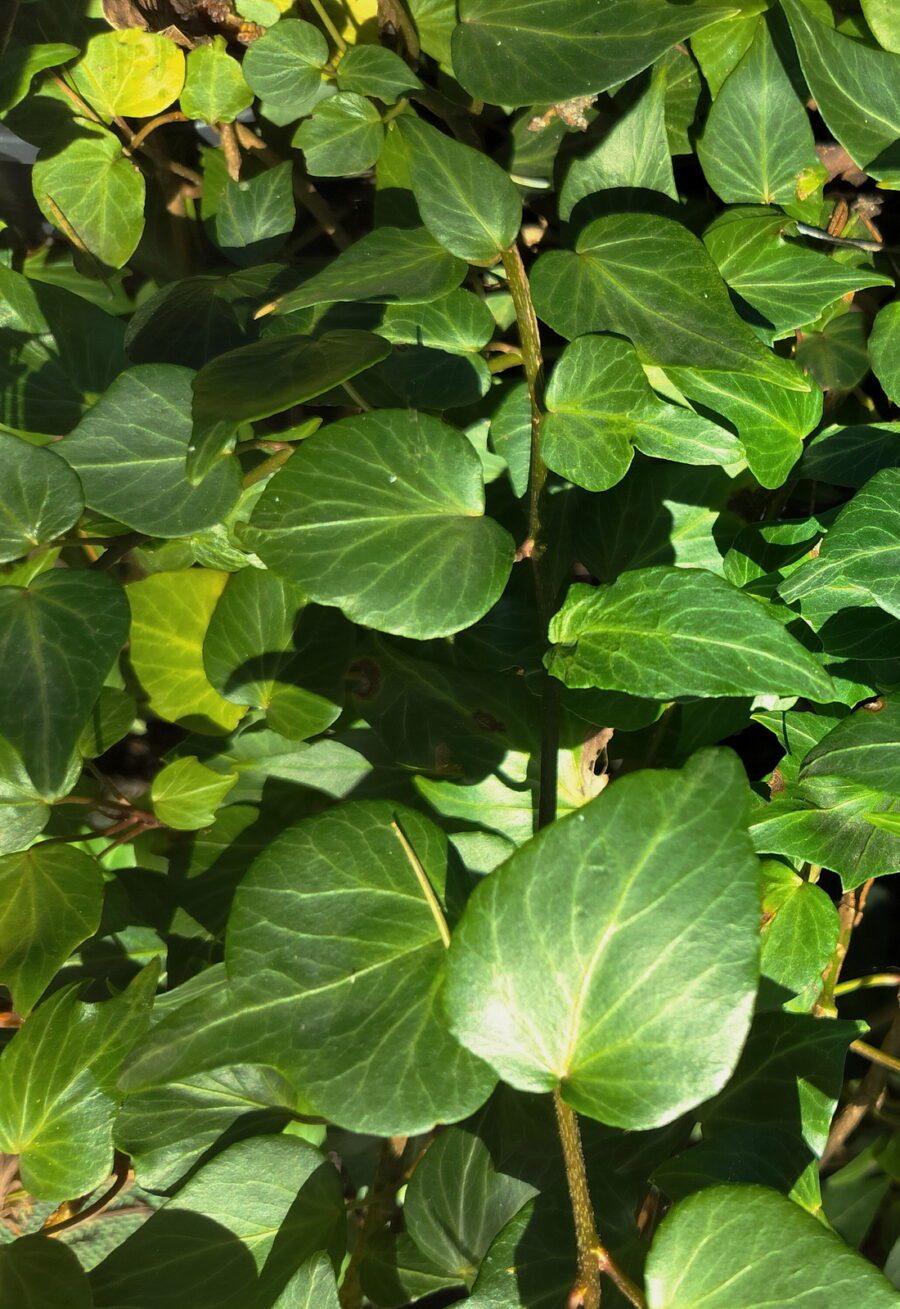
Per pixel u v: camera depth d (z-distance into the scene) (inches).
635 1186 13.5
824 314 16.2
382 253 13.9
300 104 16.8
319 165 16.7
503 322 17.1
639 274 13.8
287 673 15.5
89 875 15.3
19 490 13.2
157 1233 13.7
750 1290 10.6
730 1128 14.1
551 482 15.2
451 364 15.0
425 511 12.8
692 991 10.5
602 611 12.9
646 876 10.6
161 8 17.4
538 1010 10.7
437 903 11.9
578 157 15.3
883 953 16.8
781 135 15.7
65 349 16.1
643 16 14.0
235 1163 13.8
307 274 15.8
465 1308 12.1
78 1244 17.1
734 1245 10.7
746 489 15.8
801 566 13.5
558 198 16.9
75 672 12.6
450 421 15.9
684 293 13.7
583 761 15.0
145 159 18.1
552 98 13.9
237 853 16.5
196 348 15.3
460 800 15.3
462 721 15.1
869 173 14.6
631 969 10.6
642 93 15.0
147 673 16.5
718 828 10.5
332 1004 11.6
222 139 17.5
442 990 11.6
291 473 12.7
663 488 15.6
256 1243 13.8
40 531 13.2
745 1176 13.3
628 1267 12.6
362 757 16.1
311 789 16.3
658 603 12.6
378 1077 11.2
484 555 12.7
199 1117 15.0
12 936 14.9
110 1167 14.8
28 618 13.0
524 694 15.0
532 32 14.2
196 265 18.5
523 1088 10.8
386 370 14.9
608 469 13.6
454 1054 11.3
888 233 16.7
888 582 13.2
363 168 16.7
